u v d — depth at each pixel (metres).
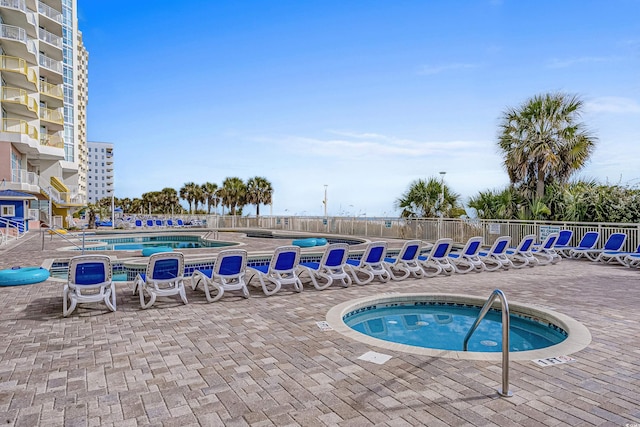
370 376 3.73
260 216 32.09
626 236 12.17
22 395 3.35
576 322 5.52
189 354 4.34
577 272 10.29
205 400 3.25
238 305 6.67
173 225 40.66
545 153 15.58
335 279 8.71
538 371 3.84
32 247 16.02
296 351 4.43
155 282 6.47
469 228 17.25
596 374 3.77
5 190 25.02
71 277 5.91
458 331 6.20
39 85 33.47
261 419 2.94
